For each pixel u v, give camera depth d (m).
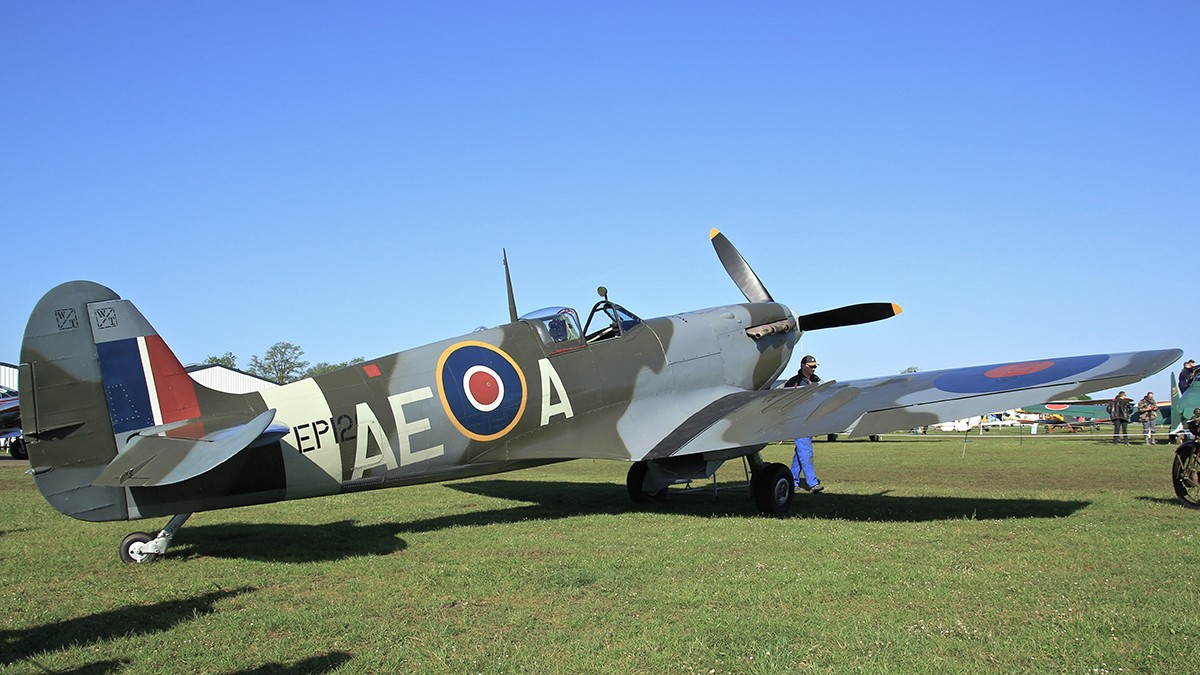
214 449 6.52
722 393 11.20
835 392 9.60
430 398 8.77
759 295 13.48
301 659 4.35
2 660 4.46
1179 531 7.52
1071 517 8.46
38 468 6.96
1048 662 4.04
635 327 10.85
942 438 31.02
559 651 4.39
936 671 3.93
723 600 5.30
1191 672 3.89
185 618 5.19
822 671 3.95
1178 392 21.28
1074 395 7.90
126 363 7.37
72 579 6.47
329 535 8.32
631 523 8.80
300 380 8.26
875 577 5.82
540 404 9.58
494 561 6.75
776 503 9.52
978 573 5.90
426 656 4.36
